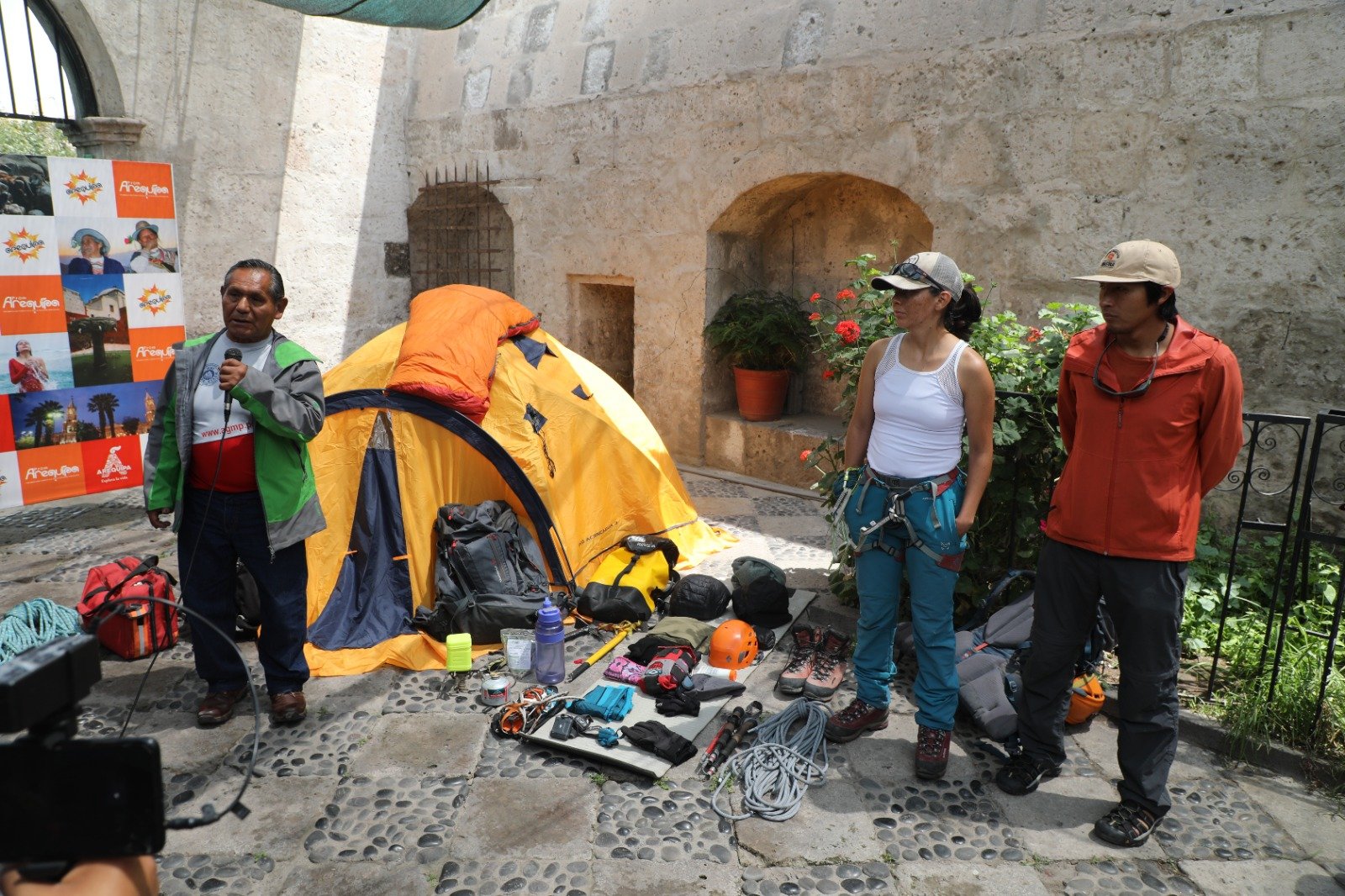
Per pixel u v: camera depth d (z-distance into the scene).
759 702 3.63
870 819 2.94
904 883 2.63
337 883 2.61
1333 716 3.25
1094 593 2.88
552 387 4.98
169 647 4.16
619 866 2.70
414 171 8.92
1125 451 2.72
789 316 7.20
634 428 5.46
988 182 5.59
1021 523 4.05
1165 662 2.77
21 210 5.91
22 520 6.10
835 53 6.14
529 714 3.49
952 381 2.93
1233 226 4.76
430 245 9.03
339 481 4.40
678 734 3.34
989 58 5.47
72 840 1.09
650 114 7.19
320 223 8.27
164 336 6.69
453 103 8.53
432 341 4.56
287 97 7.83
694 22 6.89
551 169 7.91
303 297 8.22
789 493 6.95
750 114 6.61
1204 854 2.78
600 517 5.05
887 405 3.05
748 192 6.75
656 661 3.82
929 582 3.04
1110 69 5.04
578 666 3.96
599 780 3.14
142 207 6.45
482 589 4.19
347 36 8.21
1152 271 2.53
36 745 1.07
